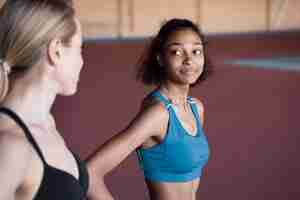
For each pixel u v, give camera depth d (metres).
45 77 1.10
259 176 4.45
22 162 1.00
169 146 1.85
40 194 1.05
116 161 1.75
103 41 8.53
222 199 4.09
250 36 9.05
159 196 1.90
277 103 5.95
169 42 1.90
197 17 9.43
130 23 9.23
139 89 6.35
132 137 1.78
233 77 6.67
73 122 5.53
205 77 2.15
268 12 9.38
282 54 8.01
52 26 1.07
